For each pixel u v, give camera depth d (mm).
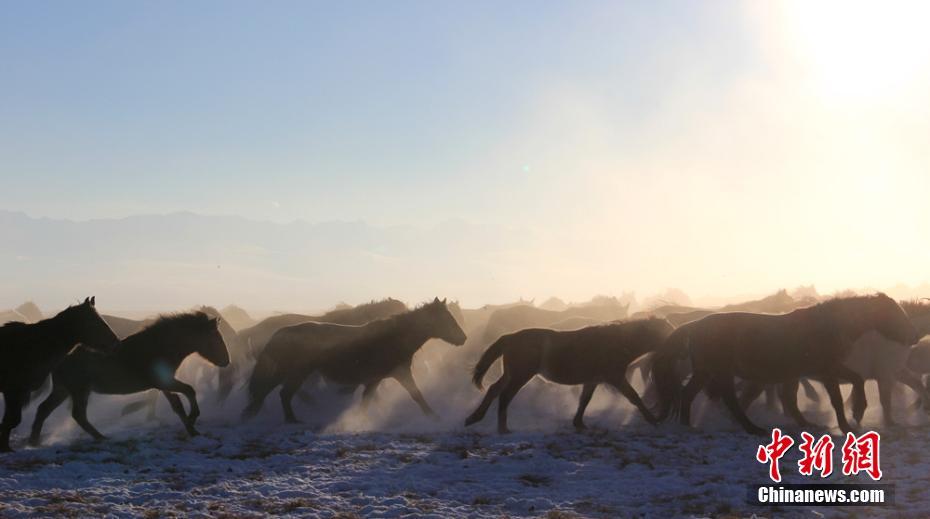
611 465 12719
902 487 11148
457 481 11984
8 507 10383
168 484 11727
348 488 11578
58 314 14055
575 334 16000
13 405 13805
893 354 15711
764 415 17391
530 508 10461
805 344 15094
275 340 17656
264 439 15211
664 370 16062
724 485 11289
